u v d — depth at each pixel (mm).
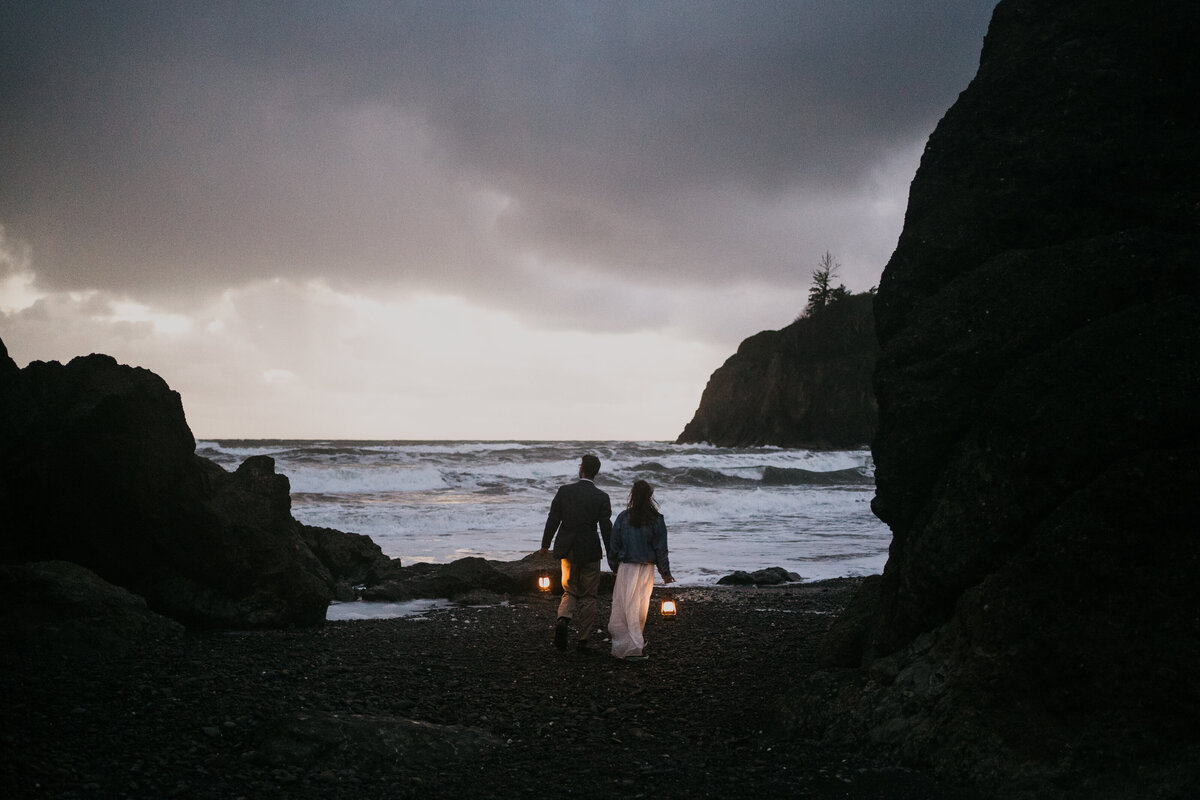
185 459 8414
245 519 9352
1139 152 4871
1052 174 5090
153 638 7316
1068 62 5234
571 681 6496
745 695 6012
